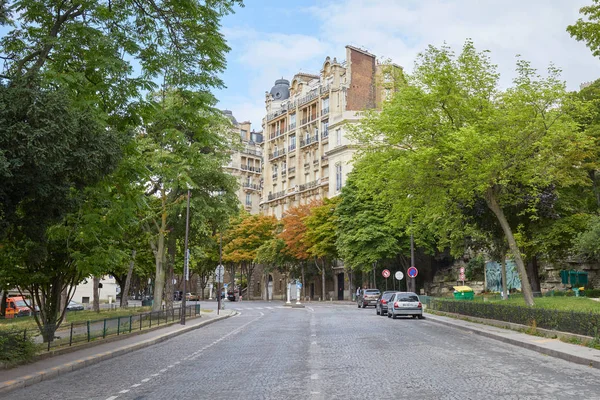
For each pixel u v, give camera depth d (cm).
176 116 1733
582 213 3322
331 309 4919
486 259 5469
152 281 8738
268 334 2302
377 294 5044
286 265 8119
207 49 1697
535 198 2878
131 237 3747
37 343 1582
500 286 5259
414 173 2362
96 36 1473
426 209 2634
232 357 1512
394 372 1134
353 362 1316
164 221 3459
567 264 4453
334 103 7956
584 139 2606
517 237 3120
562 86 2283
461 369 1166
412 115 2344
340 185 7525
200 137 1811
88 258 1864
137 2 1622
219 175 3553
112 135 1358
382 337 2002
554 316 1788
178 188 3547
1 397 996
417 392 901
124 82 1559
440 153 2311
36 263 1836
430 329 2394
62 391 1041
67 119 1184
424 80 2370
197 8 1648
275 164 9675
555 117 2336
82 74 1461
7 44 1481
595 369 1162
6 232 1344
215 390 979
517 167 2467
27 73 1231
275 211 9406
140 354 1700
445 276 5903
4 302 4212
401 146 2550
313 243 6769
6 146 1095
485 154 2277
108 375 1246
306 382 1034
